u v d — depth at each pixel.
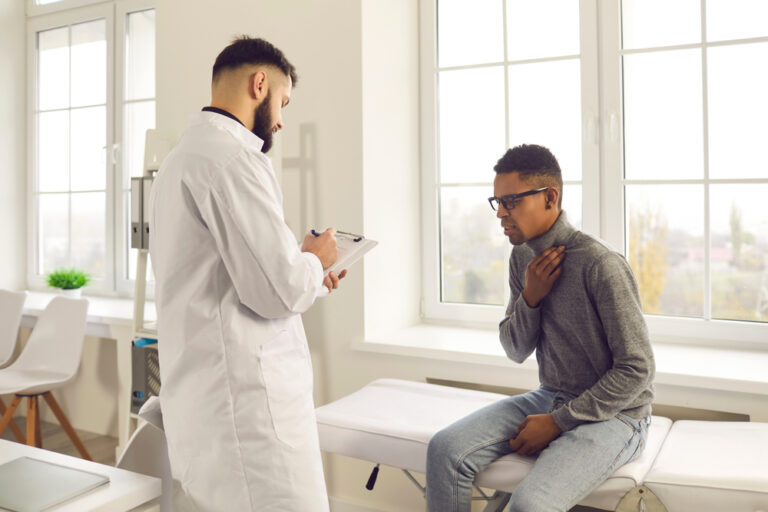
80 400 3.99
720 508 1.55
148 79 3.97
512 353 1.91
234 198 1.44
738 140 2.50
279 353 1.55
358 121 2.72
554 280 1.76
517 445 1.74
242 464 1.48
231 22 3.00
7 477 1.26
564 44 2.78
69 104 4.25
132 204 3.06
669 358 2.36
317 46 2.80
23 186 4.38
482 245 3.01
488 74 2.95
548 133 2.83
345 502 2.80
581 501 1.67
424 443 1.90
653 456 1.79
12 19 4.29
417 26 3.10
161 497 1.53
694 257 2.58
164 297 1.53
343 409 2.17
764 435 1.87
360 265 2.73
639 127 2.65
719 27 2.51
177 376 1.52
